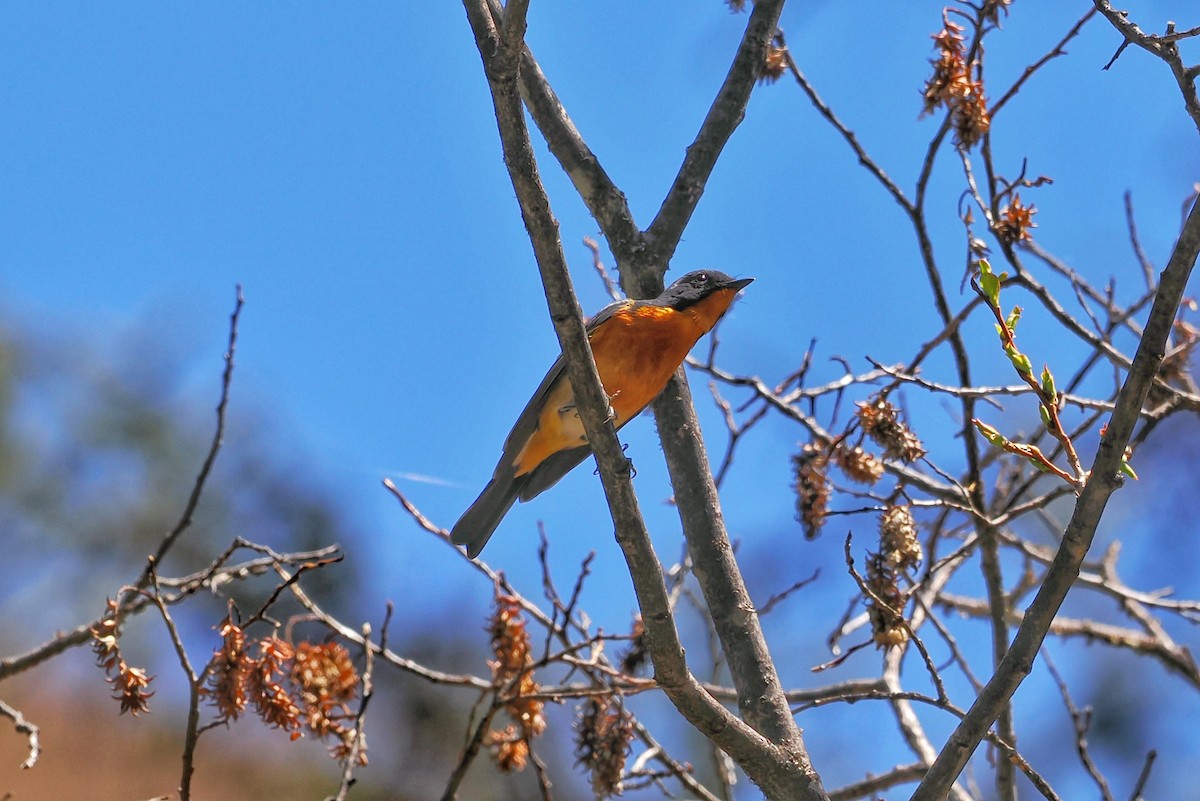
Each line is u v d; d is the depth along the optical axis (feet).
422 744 51.21
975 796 37.32
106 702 52.24
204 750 50.14
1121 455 21.40
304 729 34.50
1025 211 33.68
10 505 55.52
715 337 36.40
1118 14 24.86
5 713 30.35
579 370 24.13
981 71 33.47
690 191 35.81
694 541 31.01
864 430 32.76
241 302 31.73
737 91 36.14
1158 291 20.88
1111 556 44.80
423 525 35.47
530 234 23.50
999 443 22.53
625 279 35.68
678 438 32.76
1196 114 24.06
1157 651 42.14
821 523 32.78
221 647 26.53
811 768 26.12
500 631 31.71
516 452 35.58
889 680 38.70
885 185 35.35
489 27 23.17
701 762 48.44
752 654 29.27
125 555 56.44
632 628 36.68
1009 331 22.68
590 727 31.27
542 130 36.60
